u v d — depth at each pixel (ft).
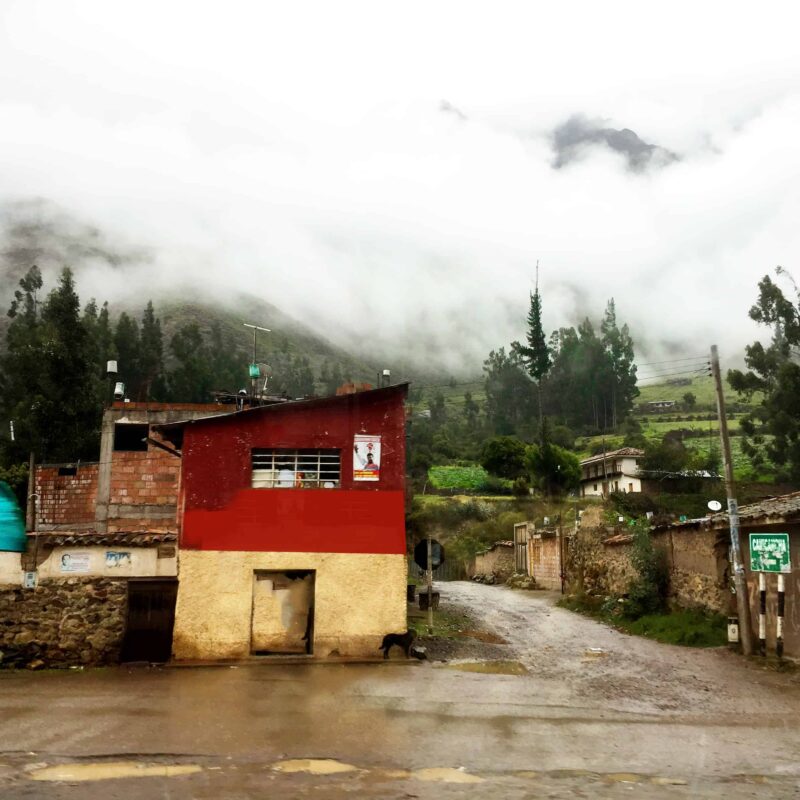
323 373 628.28
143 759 28.27
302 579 56.95
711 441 248.11
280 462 58.54
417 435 307.17
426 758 28.96
